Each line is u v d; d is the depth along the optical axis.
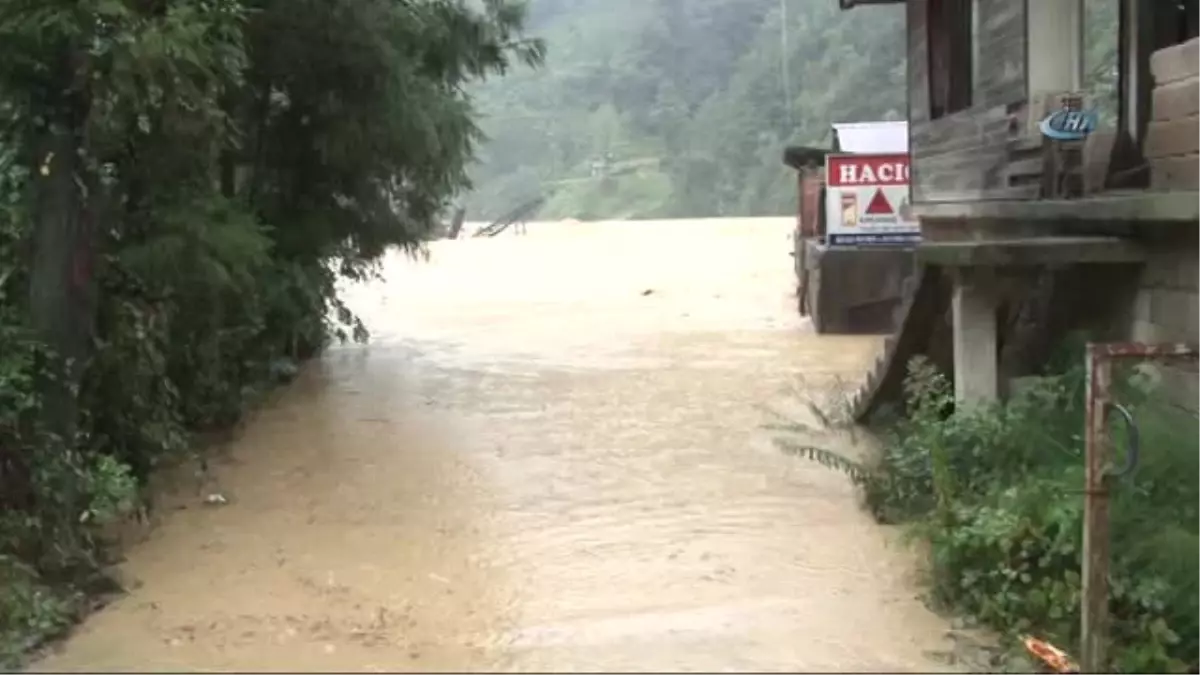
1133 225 8.06
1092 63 10.46
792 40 60.94
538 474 8.95
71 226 7.45
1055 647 5.54
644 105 69.94
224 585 6.69
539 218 61.53
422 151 11.98
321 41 10.85
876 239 15.78
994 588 6.00
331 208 12.53
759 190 56.75
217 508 8.20
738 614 6.07
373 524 7.80
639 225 36.12
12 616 6.03
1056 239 8.09
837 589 6.44
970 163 10.95
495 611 6.18
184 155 8.02
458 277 23.86
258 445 9.84
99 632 6.05
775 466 9.05
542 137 69.69
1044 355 9.12
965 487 7.03
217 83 7.99
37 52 7.28
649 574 6.73
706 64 69.88
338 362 13.74
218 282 8.29
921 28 12.77
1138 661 5.18
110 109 7.29
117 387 8.06
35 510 7.08
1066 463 6.97
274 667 5.40
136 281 8.16
